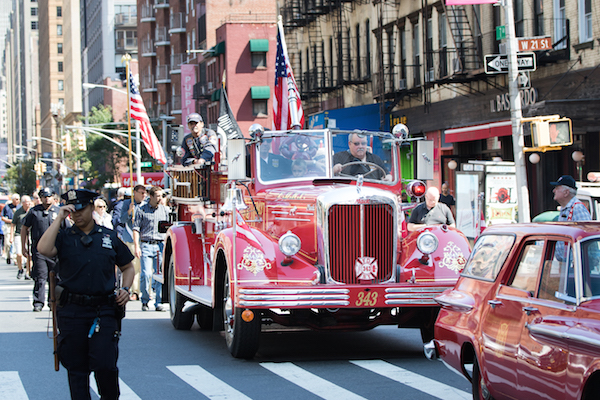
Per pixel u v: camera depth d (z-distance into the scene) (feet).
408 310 38.47
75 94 566.36
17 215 86.43
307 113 162.71
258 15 268.00
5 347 41.86
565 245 22.48
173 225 51.42
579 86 80.64
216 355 39.27
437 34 110.32
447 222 54.13
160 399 29.81
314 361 37.45
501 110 94.17
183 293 46.14
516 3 92.58
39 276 57.06
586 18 80.07
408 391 30.58
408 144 42.80
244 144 38.04
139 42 357.20
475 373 26.13
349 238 36.40
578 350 20.07
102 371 24.63
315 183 40.22
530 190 92.32
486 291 25.73
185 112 281.95
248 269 35.63
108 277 25.11
